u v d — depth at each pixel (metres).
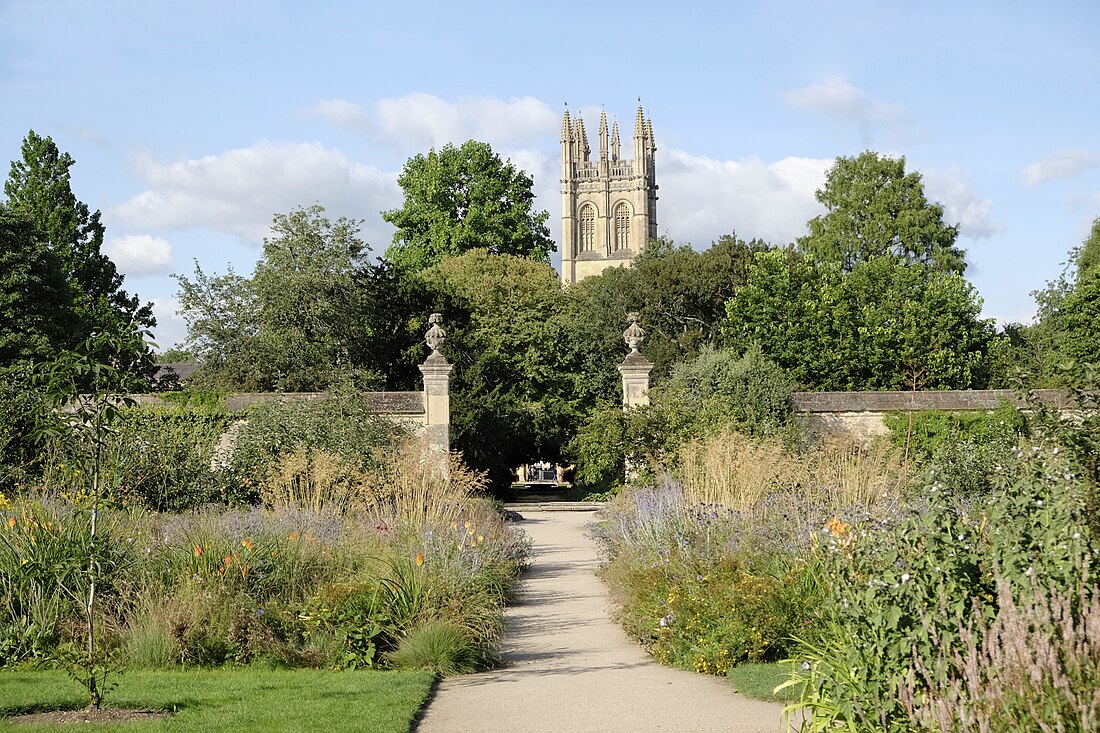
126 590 10.70
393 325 46.59
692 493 16.14
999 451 17.02
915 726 5.66
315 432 21.70
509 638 12.07
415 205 60.44
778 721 7.88
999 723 5.07
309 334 42.44
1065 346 40.88
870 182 55.88
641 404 29.61
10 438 19.30
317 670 9.91
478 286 52.72
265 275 41.84
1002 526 6.65
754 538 12.55
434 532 13.58
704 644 10.15
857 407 31.42
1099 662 5.14
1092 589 5.80
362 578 11.33
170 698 8.45
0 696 8.44
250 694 8.64
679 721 7.95
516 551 17.36
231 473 20.72
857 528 8.24
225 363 41.88
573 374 50.53
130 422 18.98
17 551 10.59
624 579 13.20
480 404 39.72
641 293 54.53
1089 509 6.23
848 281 46.81
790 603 10.13
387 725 7.57
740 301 48.03
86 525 11.31
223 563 11.32
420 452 18.52
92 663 8.18
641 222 118.81
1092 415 7.39
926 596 6.19
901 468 16.62
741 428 26.53
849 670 6.39
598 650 11.28
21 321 31.95
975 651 5.48
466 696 8.98
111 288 44.75
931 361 43.59
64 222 43.59
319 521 14.53
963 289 46.19
